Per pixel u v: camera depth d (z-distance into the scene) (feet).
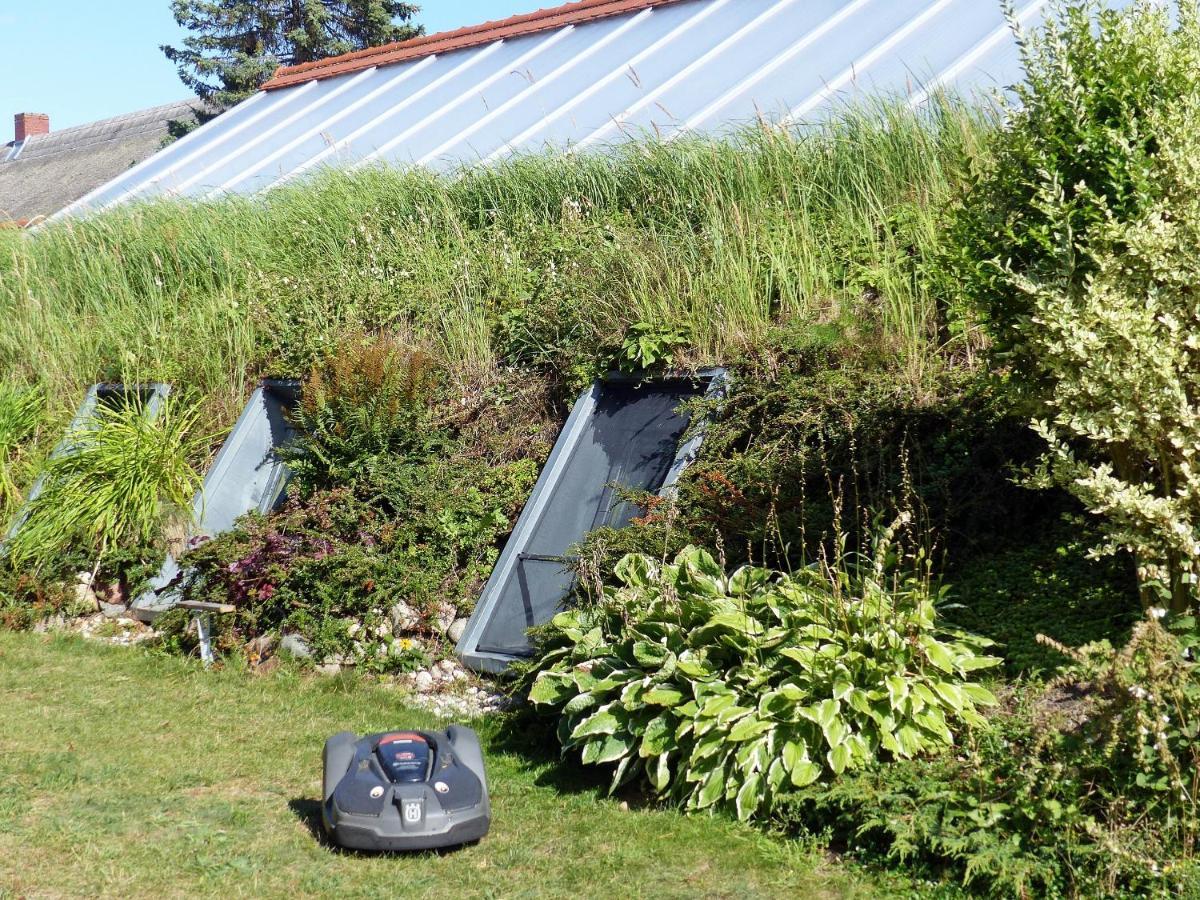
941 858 15.01
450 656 25.90
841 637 17.90
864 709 16.83
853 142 34.81
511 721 22.24
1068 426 19.40
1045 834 14.53
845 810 16.08
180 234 45.39
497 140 47.29
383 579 27.27
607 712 18.86
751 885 15.16
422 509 28.99
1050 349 17.25
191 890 14.96
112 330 40.93
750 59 45.14
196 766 20.03
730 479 25.29
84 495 32.83
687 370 28.94
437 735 17.83
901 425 24.12
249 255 43.45
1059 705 17.03
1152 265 16.90
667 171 37.50
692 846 16.35
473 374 33.68
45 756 20.38
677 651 19.11
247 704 24.09
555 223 39.11
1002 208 19.34
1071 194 18.84
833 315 28.71
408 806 15.97
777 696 17.54
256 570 28.14
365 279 38.47
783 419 25.45
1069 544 21.39
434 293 36.68
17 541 32.89
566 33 57.36
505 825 17.49
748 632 18.58
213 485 33.47
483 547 28.40
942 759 16.58
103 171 133.49
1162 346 16.26
